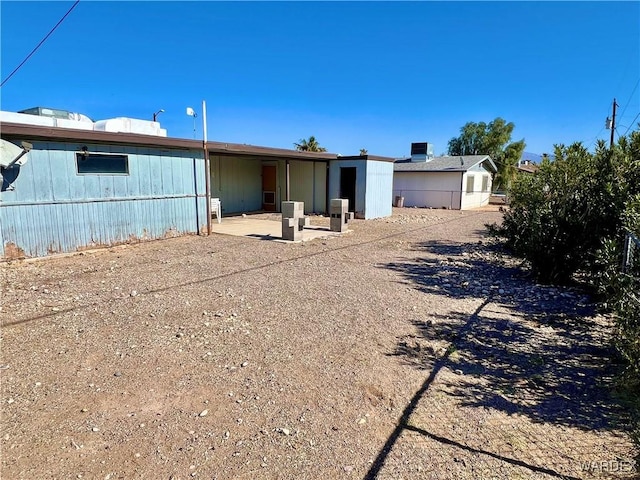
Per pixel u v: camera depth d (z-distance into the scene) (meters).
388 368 3.32
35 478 2.07
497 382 3.13
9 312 4.54
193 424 2.54
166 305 4.84
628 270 3.59
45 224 7.52
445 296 5.41
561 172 5.95
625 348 3.03
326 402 2.81
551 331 4.18
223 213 16.25
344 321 4.38
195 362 3.37
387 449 2.33
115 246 8.70
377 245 9.54
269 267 7.00
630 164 5.30
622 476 2.12
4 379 3.06
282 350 3.62
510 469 2.18
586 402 2.85
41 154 7.37
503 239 9.97
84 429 2.48
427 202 23.91
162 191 9.60
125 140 8.46
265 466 2.19
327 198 16.33
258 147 12.38
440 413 2.70
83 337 3.86
